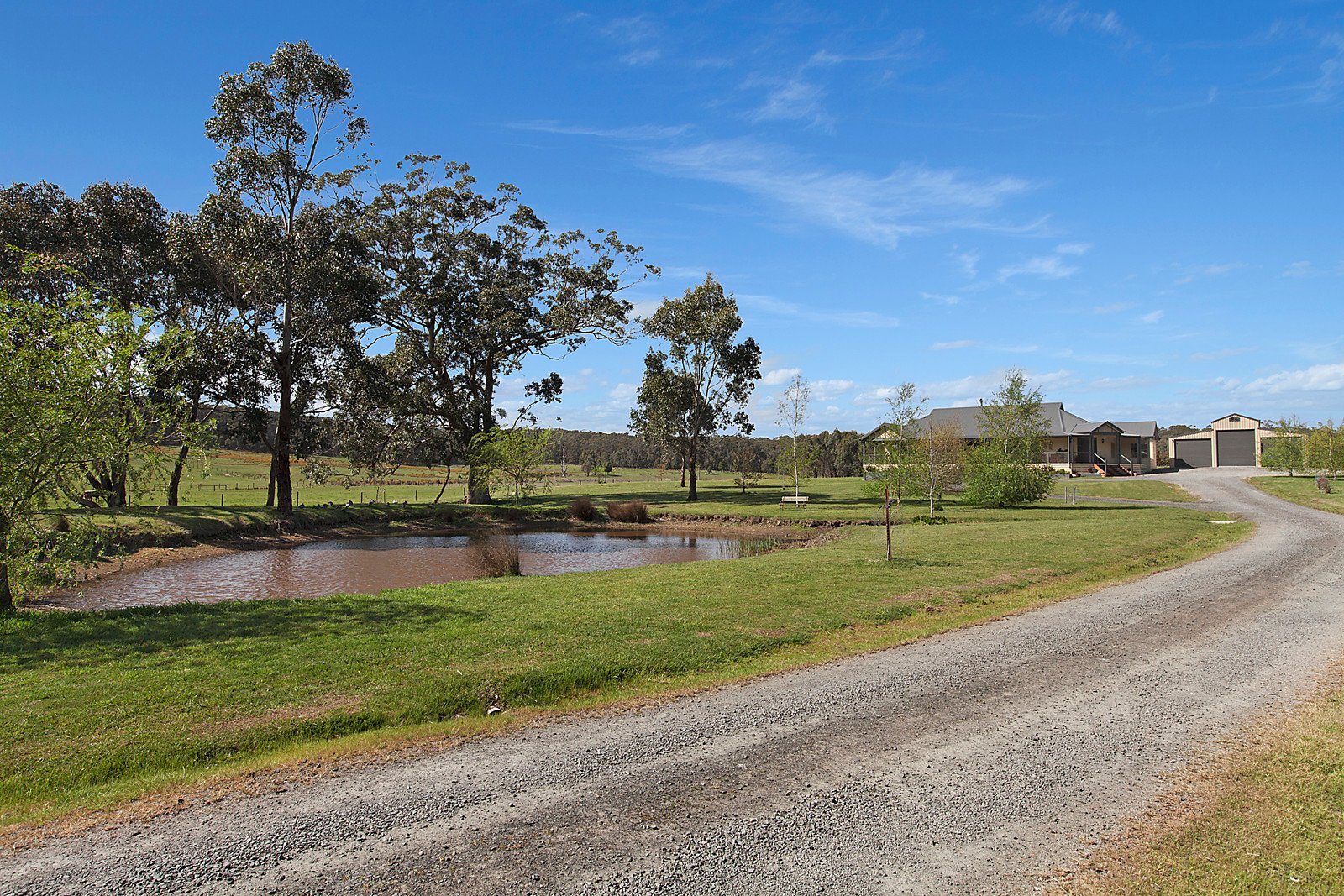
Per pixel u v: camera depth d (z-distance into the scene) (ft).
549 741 18.80
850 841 13.53
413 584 56.80
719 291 145.89
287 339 95.50
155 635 29.14
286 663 25.07
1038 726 19.69
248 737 18.85
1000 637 30.27
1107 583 43.57
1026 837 13.73
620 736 19.13
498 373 142.41
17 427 32.37
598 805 15.02
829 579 43.47
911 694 22.63
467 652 26.68
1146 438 205.67
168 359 40.40
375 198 123.34
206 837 13.66
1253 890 11.96
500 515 115.75
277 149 94.48
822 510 111.65
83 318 34.86
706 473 293.43
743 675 25.04
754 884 12.09
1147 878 12.34
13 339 34.63
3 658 25.70
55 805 15.19
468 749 18.26
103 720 19.69
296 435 104.99
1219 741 18.49
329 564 68.08
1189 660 26.32
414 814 14.62
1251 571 47.16
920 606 36.45
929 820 14.42
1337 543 60.85
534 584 42.98
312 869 12.48
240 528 87.81
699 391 142.61
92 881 12.12
